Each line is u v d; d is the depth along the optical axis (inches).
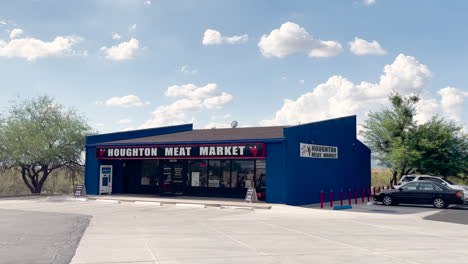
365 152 1347.2
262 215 733.3
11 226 572.4
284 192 884.0
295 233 517.0
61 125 1371.8
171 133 1406.3
